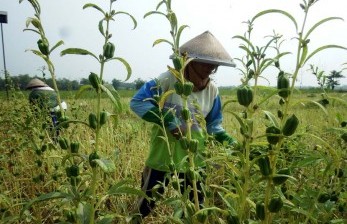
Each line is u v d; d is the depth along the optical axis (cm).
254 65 142
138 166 472
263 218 129
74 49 145
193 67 303
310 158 168
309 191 187
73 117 462
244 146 142
